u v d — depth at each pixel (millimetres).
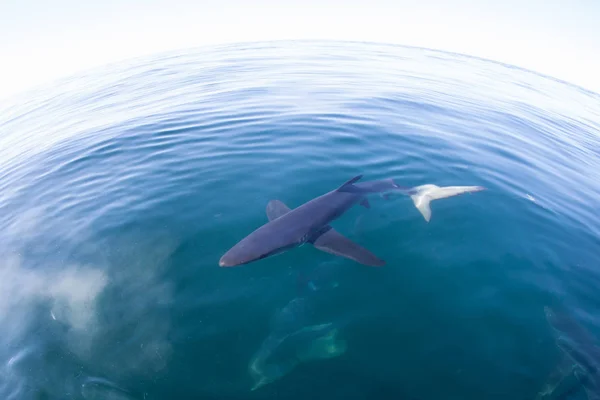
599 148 21734
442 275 9727
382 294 9117
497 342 7965
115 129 20219
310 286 9312
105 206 12695
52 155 18141
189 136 18047
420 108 23016
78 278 9812
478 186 13781
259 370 7324
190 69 36000
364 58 41469
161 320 8453
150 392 6980
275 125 18703
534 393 6980
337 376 7195
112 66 46656
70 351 7895
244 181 13664
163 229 11211
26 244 11461
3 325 8750
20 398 6953
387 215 12031
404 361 7480
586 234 11945
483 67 46688
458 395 6879
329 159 15312
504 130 21109
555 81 48250
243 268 9812
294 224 10383
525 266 10188
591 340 8086
